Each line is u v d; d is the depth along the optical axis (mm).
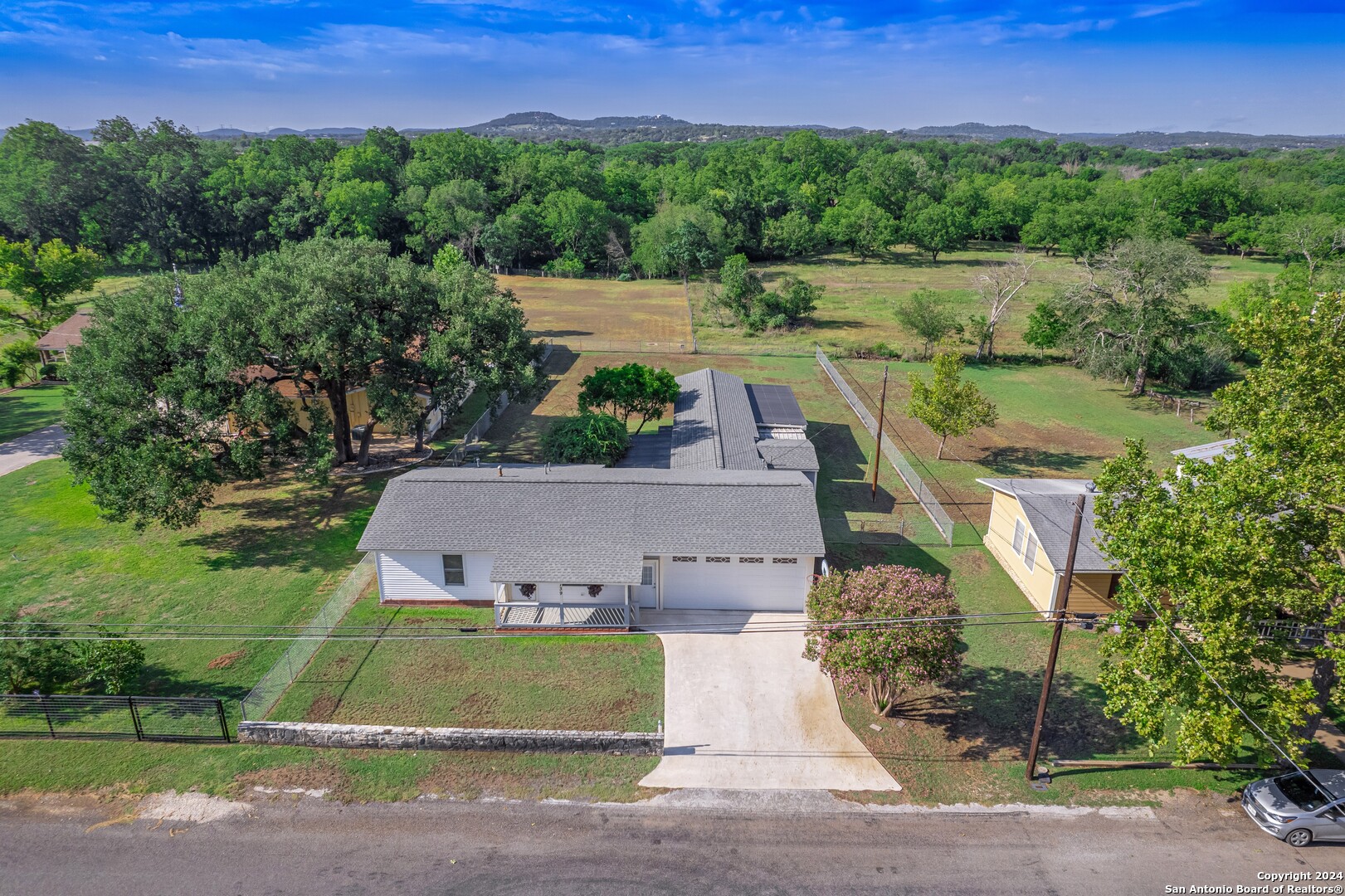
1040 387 57500
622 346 70062
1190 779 19953
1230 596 16641
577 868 17219
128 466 29578
